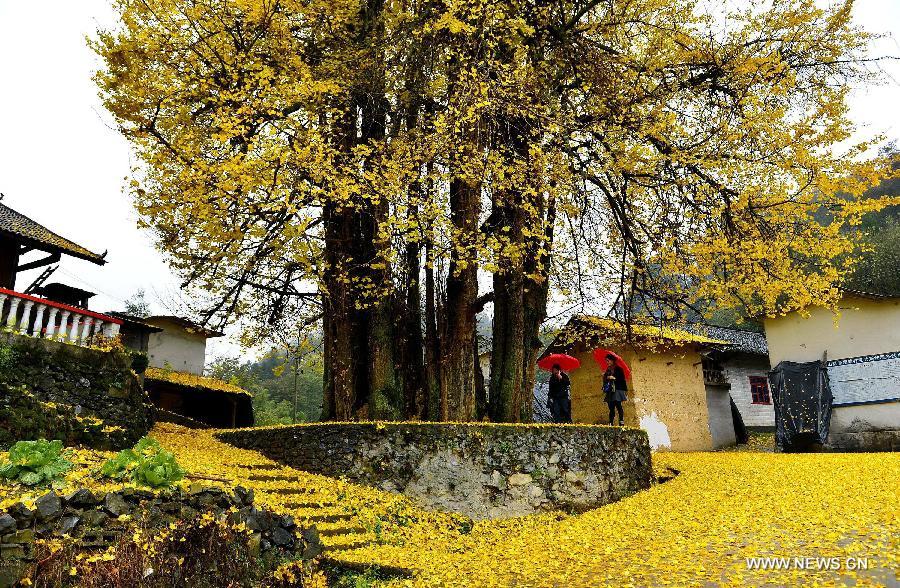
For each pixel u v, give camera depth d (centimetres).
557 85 1244
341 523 780
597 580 512
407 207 956
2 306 823
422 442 955
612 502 1027
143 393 1079
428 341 1187
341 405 1162
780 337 1948
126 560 469
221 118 903
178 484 552
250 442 1095
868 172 1107
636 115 1184
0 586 400
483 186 1114
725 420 2191
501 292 1256
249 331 1489
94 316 973
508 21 1066
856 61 1195
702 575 482
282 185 912
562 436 1025
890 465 1009
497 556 691
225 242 1020
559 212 1185
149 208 1008
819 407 1694
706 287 1296
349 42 1108
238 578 544
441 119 963
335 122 1127
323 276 1175
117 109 984
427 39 1110
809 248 1216
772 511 726
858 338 1806
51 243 1270
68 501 464
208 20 957
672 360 1964
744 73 1185
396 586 585
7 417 732
